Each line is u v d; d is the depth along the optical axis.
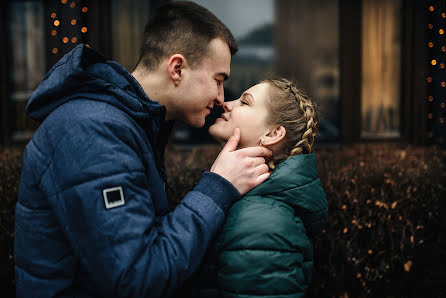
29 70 4.35
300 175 1.17
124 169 0.96
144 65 1.27
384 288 2.41
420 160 2.72
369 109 4.32
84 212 0.91
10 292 2.39
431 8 3.99
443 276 2.40
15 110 4.39
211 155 2.83
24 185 1.04
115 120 0.99
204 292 1.11
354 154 2.93
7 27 4.29
